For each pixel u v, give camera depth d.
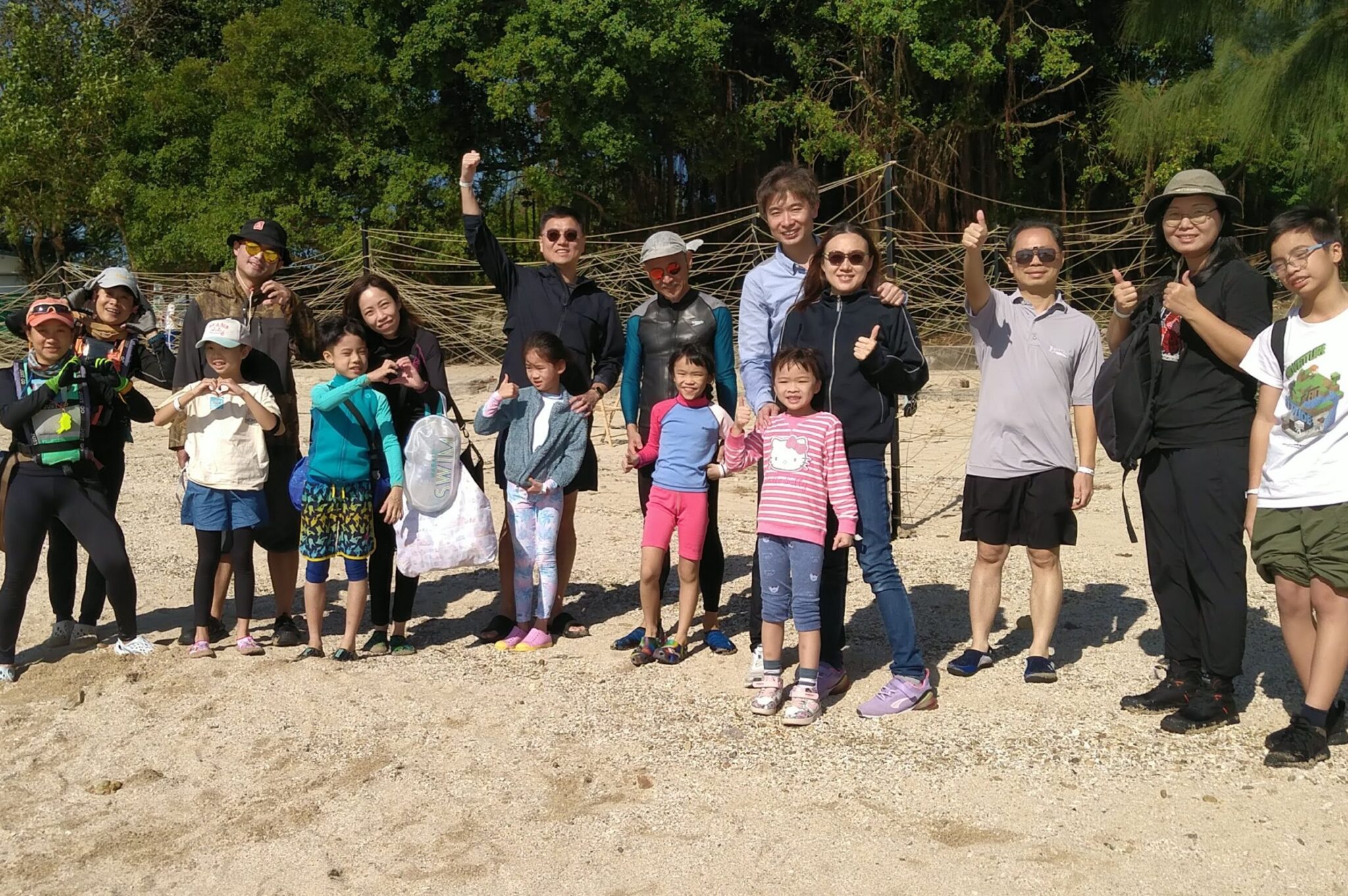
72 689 4.95
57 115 25.66
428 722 4.51
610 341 5.65
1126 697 4.48
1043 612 4.81
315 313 17.98
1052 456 4.68
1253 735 4.16
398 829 3.65
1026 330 4.72
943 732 4.28
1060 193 23.84
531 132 23.69
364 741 4.36
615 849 3.48
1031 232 4.70
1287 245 3.86
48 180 26.11
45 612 6.14
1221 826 3.50
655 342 5.34
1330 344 3.83
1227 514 4.19
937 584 6.40
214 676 5.05
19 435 5.17
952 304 15.68
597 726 4.43
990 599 4.93
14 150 25.31
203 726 4.54
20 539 5.10
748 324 5.05
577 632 5.60
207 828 3.71
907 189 21.36
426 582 6.75
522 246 23.70
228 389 5.10
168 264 24.36
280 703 4.73
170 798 3.95
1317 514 3.85
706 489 5.12
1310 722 3.90
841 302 4.60
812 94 22.44
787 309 4.95
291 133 22.72
